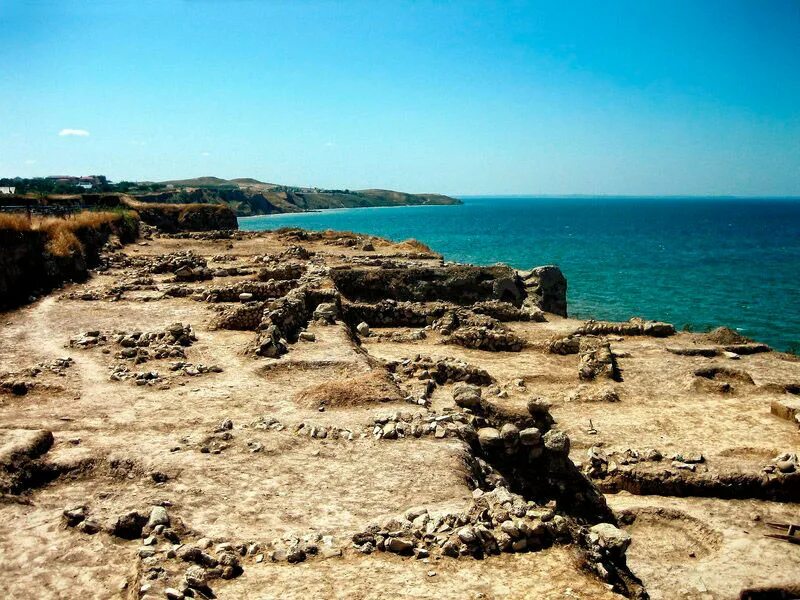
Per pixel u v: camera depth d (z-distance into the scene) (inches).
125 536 347.3
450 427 501.4
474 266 1401.3
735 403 763.4
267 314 793.6
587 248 4301.2
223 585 303.1
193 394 595.2
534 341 998.4
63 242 1171.3
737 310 2066.9
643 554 487.2
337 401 568.4
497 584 307.6
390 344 967.0
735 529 508.4
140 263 1349.7
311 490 408.8
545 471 496.1
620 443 644.1
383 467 442.0
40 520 360.8
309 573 315.3
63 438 468.1
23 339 770.2
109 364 676.7
